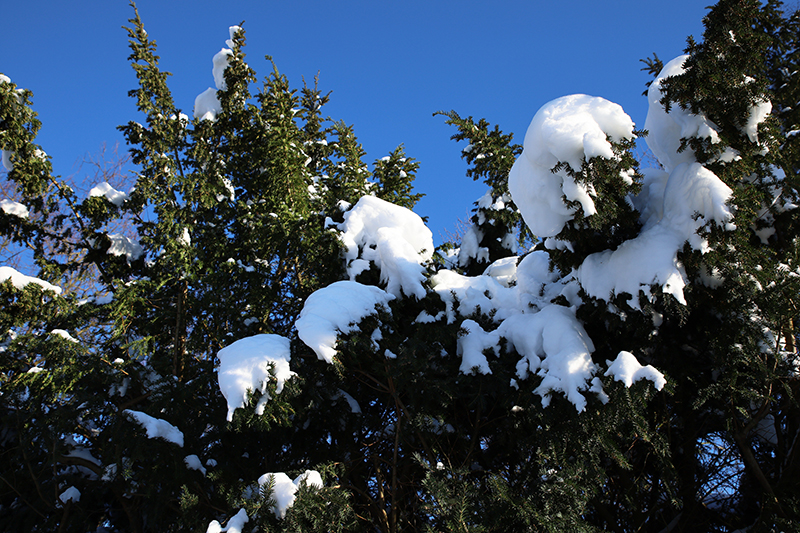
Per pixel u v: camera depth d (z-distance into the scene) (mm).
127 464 4457
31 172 6773
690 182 4125
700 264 4051
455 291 5469
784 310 3914
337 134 8406
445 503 3785
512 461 5121
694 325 4535
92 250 7336
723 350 4113
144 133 7543
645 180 4781
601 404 3977
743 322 4094
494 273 6715
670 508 5078
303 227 6254
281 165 7168
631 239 4383
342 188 7875
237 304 6328
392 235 5547
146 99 7465
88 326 6570
